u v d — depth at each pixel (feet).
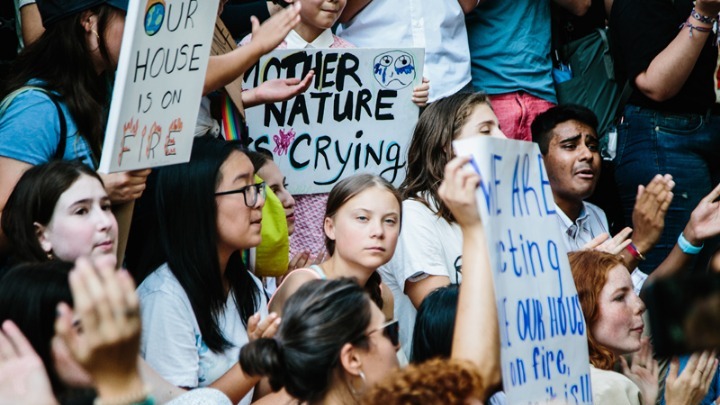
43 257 13.70
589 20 25.89
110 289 9.18
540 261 12.62
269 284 19.30
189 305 15.23
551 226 12.84
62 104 15.35
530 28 25.07
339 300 11.94
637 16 23.93
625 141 24.62
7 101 15.37
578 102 25.54
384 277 18.90
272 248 17.61
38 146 15.03
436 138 19.06
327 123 19.88
